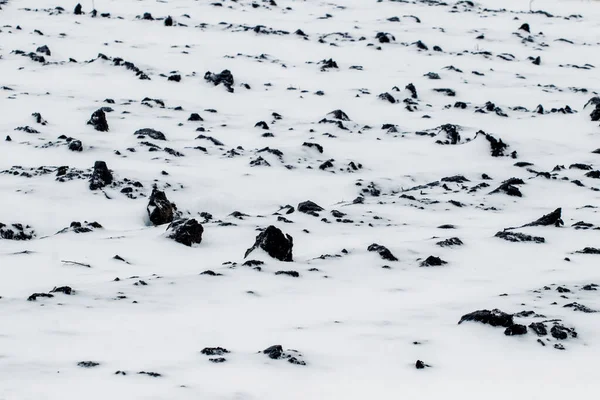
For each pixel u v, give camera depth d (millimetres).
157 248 13789
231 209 18938
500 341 7820
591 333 8109
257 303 9766
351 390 6367
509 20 56250
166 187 19594
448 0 66312
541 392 6367
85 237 14602
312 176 22125
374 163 24344
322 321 8852
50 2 53375
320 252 13594
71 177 19234
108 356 7078
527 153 26234
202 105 31375
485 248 13711
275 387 6363
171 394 5984
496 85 37375
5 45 39188
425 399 6195
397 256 13008
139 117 28109
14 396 5758
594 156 25500
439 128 28984
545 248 13703
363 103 32750
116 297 9711
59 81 33000
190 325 8492
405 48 44719
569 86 38000
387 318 8961
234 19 51562
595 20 59219
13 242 14266
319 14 55656
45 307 8961
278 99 33062
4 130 24828
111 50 39406
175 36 44375
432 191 20703
